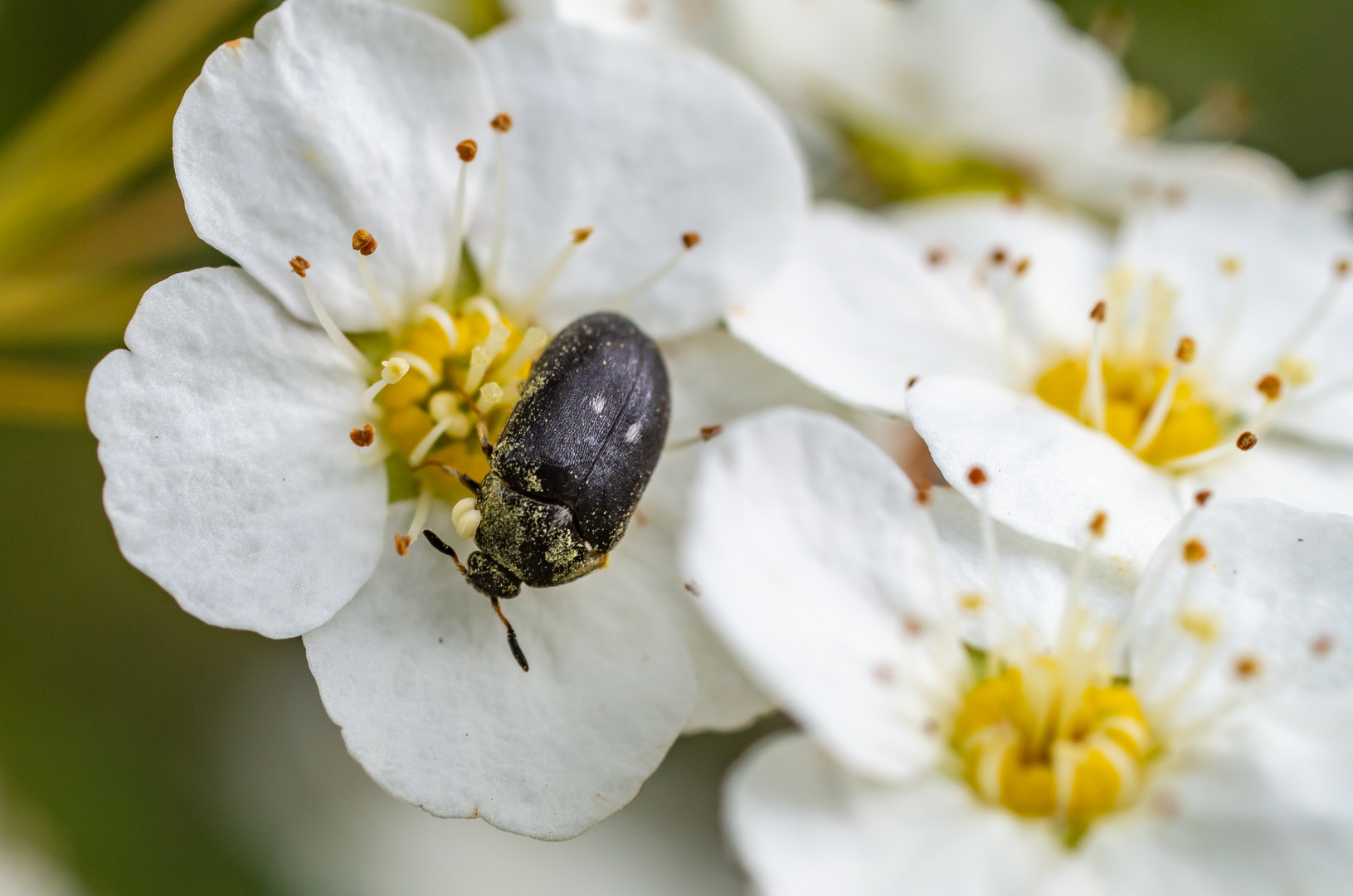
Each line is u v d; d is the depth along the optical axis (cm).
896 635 5
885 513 5
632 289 5
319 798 7
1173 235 6
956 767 5
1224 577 5
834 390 5
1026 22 6
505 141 5
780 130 5
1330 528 5
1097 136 6
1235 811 5
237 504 5
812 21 6
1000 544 5
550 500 5
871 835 5
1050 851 5
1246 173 6
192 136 5
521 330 5
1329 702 5
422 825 7
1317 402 6
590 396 5
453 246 5
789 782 5
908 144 6
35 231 6
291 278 5
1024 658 5
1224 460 6
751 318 5
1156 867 5
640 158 5
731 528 5
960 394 5
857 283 6
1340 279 6
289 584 5
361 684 5
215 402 5
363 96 5
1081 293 6
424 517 5
